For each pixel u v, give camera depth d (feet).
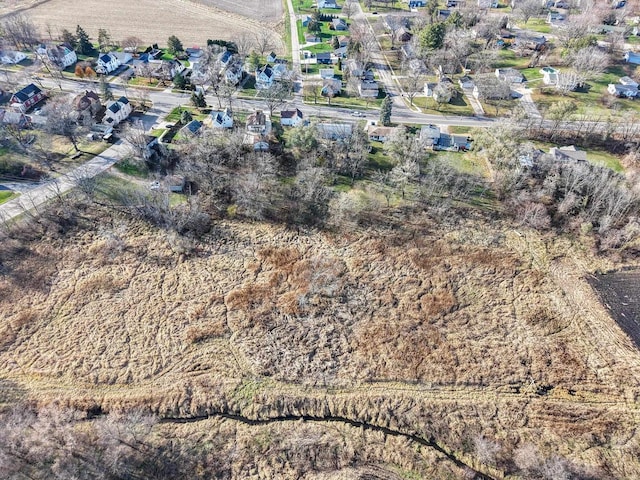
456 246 276.62
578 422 198.29
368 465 187.52
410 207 299.17
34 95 383.04
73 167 318.86
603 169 291.17
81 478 176.86
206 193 305.53
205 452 189.06
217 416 202.28
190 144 327.47
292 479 182.39
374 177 318.86
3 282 247.70
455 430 197.26
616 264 266.77
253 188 296.30
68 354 218.79
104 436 188.24
